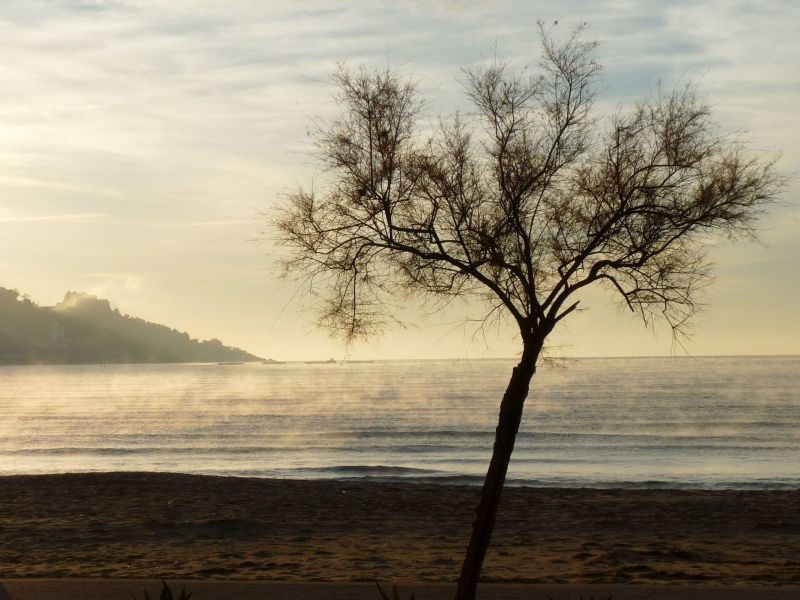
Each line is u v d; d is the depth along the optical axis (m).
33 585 10.25
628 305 8.25
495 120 8.23
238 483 26.84
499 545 15.68
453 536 16.92
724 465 41.75
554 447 51.59
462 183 8.13
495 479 7.54
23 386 191.88
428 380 197.25
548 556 14.17
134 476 28.48
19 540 16.09
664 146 7.96
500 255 7.94
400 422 74.38
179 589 9.96
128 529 17.52
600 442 54.38
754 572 12.31
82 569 12.57
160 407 105.31
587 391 125.69
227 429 69.75
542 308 7.90
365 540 16.34
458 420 76.19
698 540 16.42
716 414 78.44
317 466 42.38
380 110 8.20
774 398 103.06
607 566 12.96
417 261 8.33
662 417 75.69
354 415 84.50
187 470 41.22
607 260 8.05
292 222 8.38
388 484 27.11
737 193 7.80
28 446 56.72
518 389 7.68
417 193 8.13
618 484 33.34
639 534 17.28
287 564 13.16
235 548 15.20
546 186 8.15
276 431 66.75
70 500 22.84
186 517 19.64
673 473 38.12
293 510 20.89
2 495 23.95
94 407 107.94
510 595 9.61
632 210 7.88
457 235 8.18
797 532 17.52
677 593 9.68
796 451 48.47
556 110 8.18
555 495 24.47
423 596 9.68
